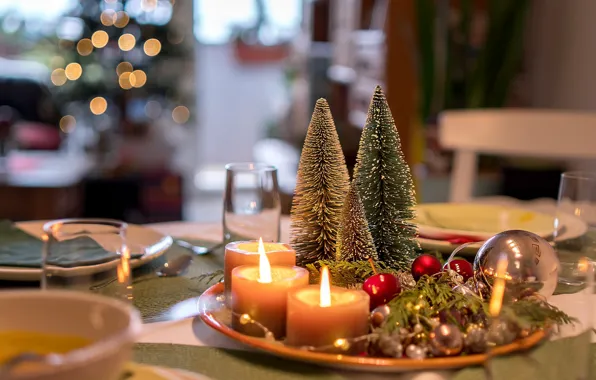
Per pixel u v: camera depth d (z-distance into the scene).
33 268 0.94
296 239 0.92
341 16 4.24
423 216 1.23
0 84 4.45
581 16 3.34
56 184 3.42
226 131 6.04
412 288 0.80
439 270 0.84
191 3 5.26
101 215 3.74
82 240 0.75
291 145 4.54
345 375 0.69
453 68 3.37
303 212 0.90
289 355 0.69
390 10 3.23
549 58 3.62
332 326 0.69
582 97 3.34
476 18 3.41
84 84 3.70
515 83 3.71
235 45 5.82
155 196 3.87
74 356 0.49
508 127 1.98
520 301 0.70
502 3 3.25
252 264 0.80
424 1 3.13
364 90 3.65
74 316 0.56
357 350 0.70
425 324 0.72
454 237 1.06
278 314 0.74
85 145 4.03
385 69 3.26
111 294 0.75
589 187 1.03
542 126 1.95
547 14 3.62
